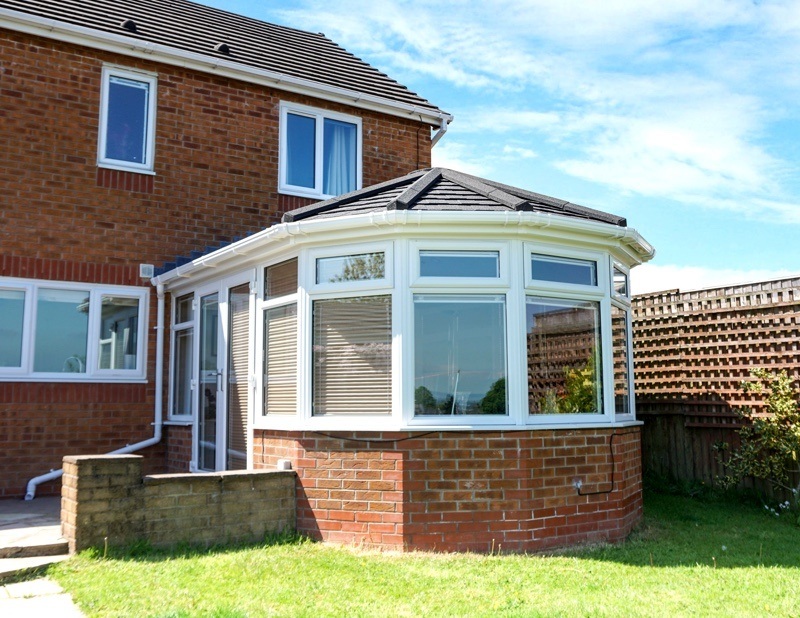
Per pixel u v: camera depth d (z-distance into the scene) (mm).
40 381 10219
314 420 7867
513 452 7426
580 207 8617
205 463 9922
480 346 7676
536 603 5719
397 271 7621
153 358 11148
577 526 7727
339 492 7613
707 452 11242
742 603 5805
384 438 7441
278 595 5773
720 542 8195
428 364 7574
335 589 5992
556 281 8008
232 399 9406
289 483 7855
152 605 5441
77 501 6688
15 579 6109
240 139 12273
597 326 8336
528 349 7703
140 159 11422
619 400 8797
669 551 7633
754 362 10703
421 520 7277
